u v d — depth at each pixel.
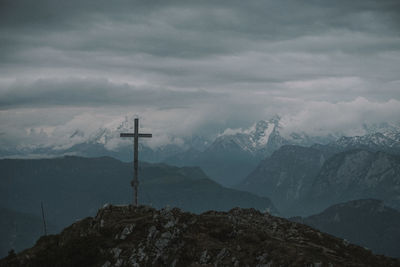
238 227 79.62
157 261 71.12
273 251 71.50
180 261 71.06
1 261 74.31
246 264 69.25
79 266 71.12
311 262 68.50
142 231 75.31
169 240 73.81
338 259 75.94
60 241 78.19
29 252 75.44
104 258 71.38
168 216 79.69
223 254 70.94
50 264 71.56
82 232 78.25
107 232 76.56
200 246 72.88
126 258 71.06
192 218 80.88
